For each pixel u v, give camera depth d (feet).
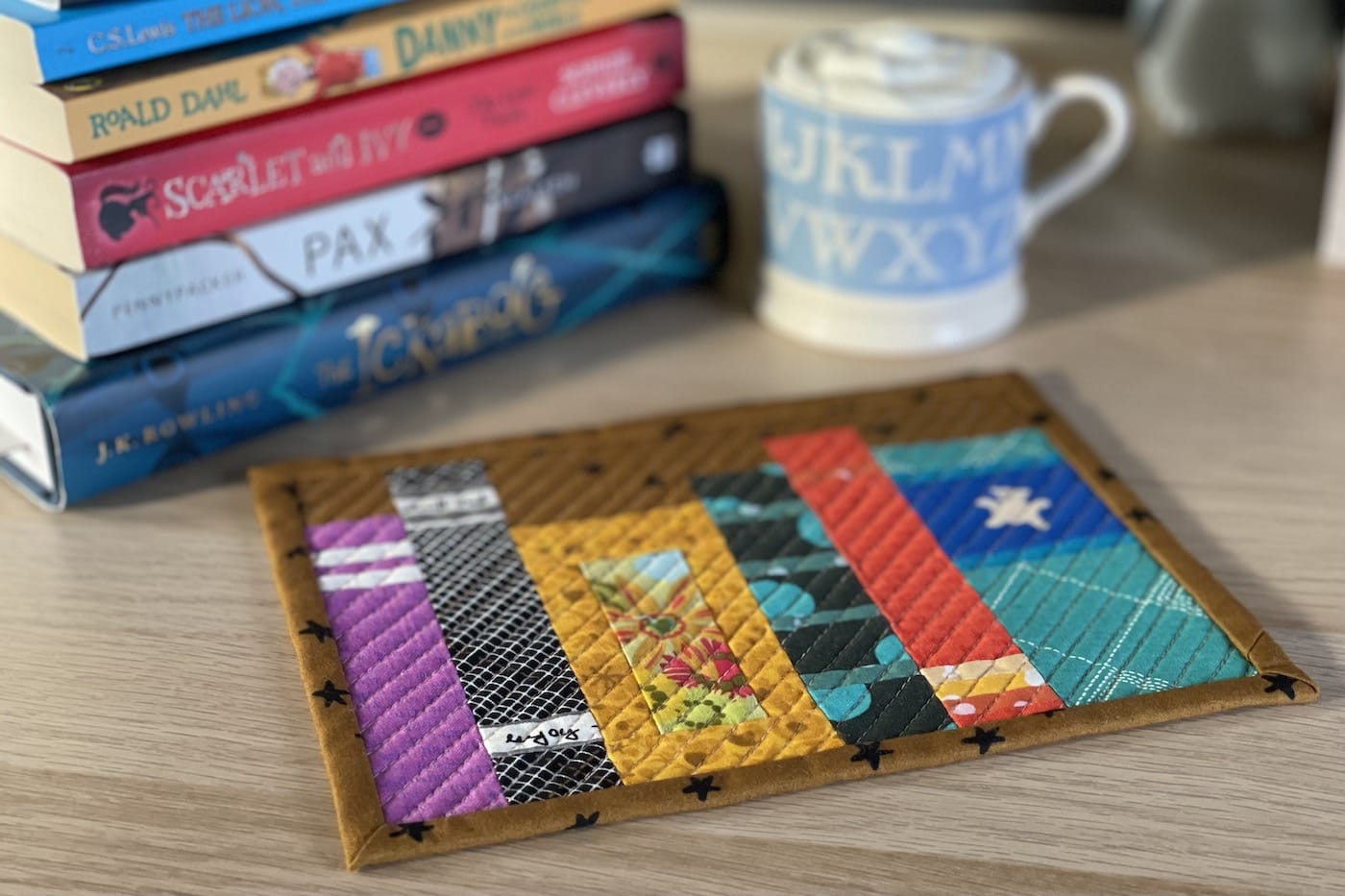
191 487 2.07
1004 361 2.34
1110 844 1.50
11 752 1.62
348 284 2.18
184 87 1.93
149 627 1.81
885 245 2.26
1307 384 2.28
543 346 2.41
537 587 1.85
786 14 3.46
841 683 1.69
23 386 1.94
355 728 1.62
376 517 1.98
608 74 2.34
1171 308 2.48
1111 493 2.01
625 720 1.64
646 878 1.46
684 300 2.54
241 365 2.07
